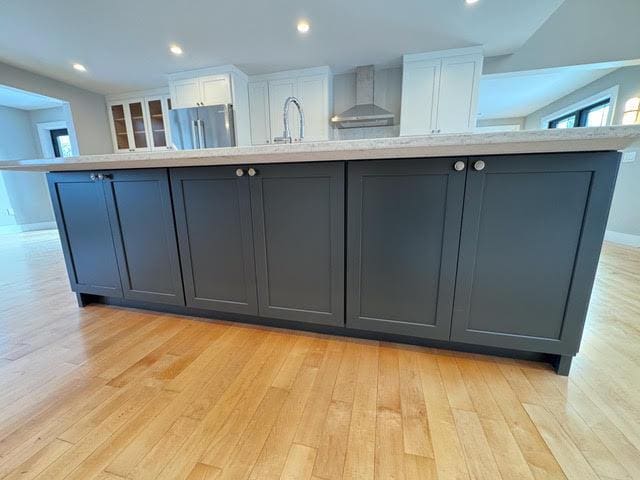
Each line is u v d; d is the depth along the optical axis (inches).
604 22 119.5
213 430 34.9
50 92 156.0
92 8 94.4
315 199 48.6
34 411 38.3
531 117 256.1
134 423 36.1
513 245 41.8
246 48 124.3
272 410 38.0
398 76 147.3
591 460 30.5
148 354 51.1
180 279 60.3
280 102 151.9
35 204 229.8
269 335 57.2
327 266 50.7
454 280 45.1
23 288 87.2
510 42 120.8
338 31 111.0
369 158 44.2
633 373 44.4
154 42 118.2
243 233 53.9
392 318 49.3
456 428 34.8
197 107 143.6
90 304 73.4
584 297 40.4
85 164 53.9
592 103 175.8
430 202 43.6
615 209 151.1
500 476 28.9
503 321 44.5
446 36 115.4
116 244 63.1
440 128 133.7
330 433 34.3
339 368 46.5
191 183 54.5
